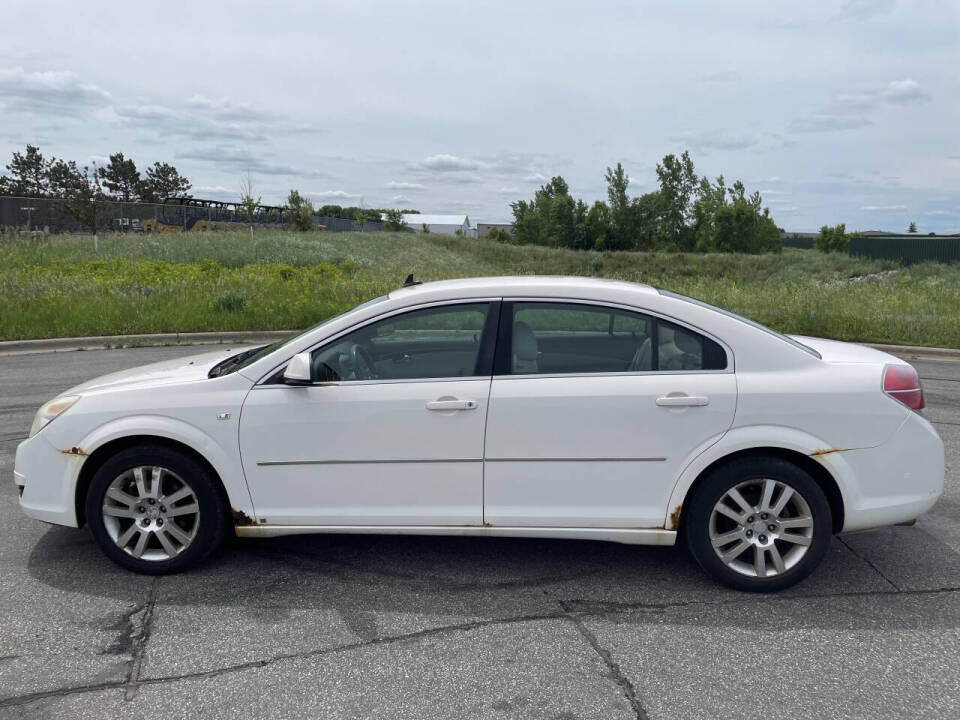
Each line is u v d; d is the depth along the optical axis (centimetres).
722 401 354
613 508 362
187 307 1405
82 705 274
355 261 3372
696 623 336
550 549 422
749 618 341
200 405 373
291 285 1719
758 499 365
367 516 371
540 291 375
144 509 383
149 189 8819
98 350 1170
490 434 361
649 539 365
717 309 380
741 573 363
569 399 358
